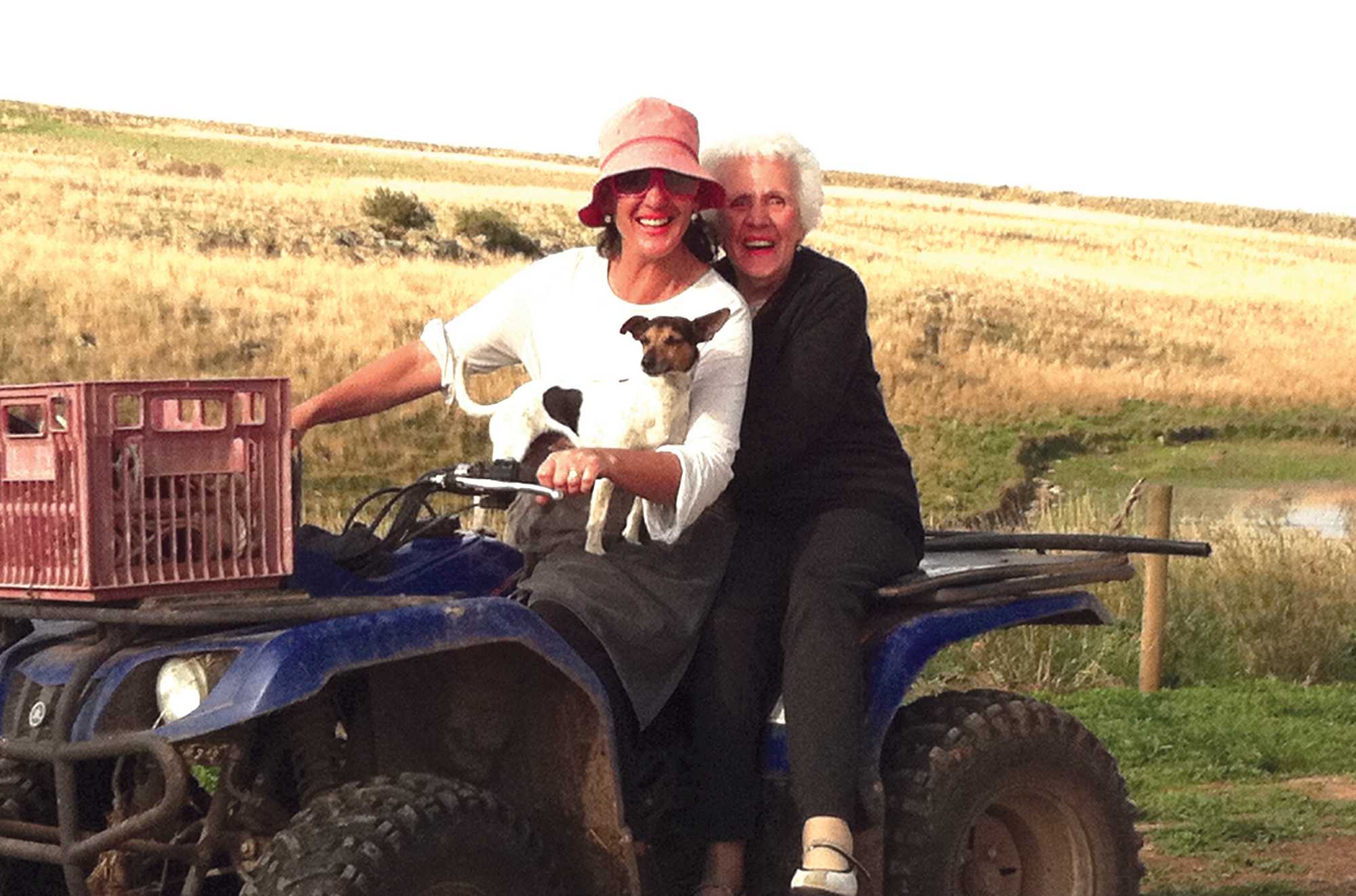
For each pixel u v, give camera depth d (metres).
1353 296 95.50
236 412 3.69
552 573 4.14
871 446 4.65
